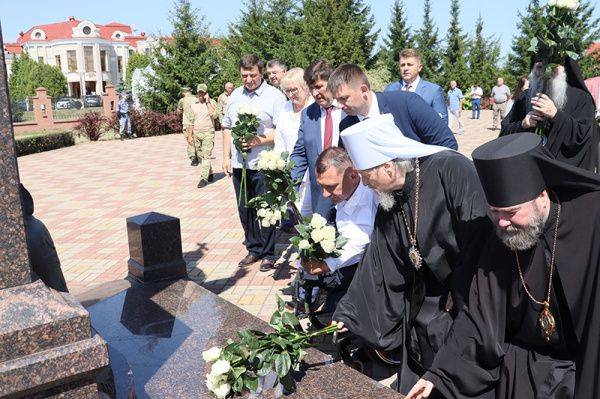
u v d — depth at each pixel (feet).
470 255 8.96
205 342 11.35
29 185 40.75
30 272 6.64
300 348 9.03
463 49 154.10
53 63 280.72
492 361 8.26
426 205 9.29
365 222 11.23
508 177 7.12
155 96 98.32
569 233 7.35
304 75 15.03
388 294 10.12
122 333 11.98
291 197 12.97
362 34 123.24
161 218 15.20
